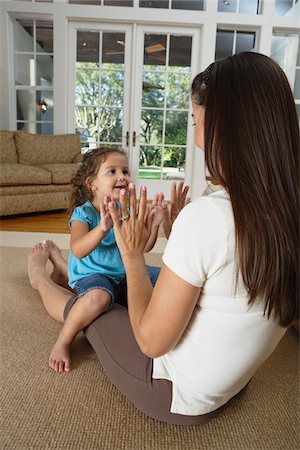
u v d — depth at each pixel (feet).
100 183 4.61
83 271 4.45
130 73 17.19
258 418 3.41
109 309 3.73
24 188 13.14
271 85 2.06
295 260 2.13
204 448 3.03
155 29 16.71
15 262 7.52
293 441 3.14
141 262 2.84
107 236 4.55
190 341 2.58
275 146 2.03
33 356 4.25
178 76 17.31
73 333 3.95
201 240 2.13
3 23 16.60
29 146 15.40
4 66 17.03
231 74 2.13
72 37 16.83
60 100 17.15
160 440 3.09
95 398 3.57
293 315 2.40
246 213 2.01
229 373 2.62
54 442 3.01
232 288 2.23
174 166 18.19
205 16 16.34
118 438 3.09
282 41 17.29
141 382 2.96
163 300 2.31
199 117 2.42
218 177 2.18
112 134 17.87
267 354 2.72
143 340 2.51
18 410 3.36
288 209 2.05
